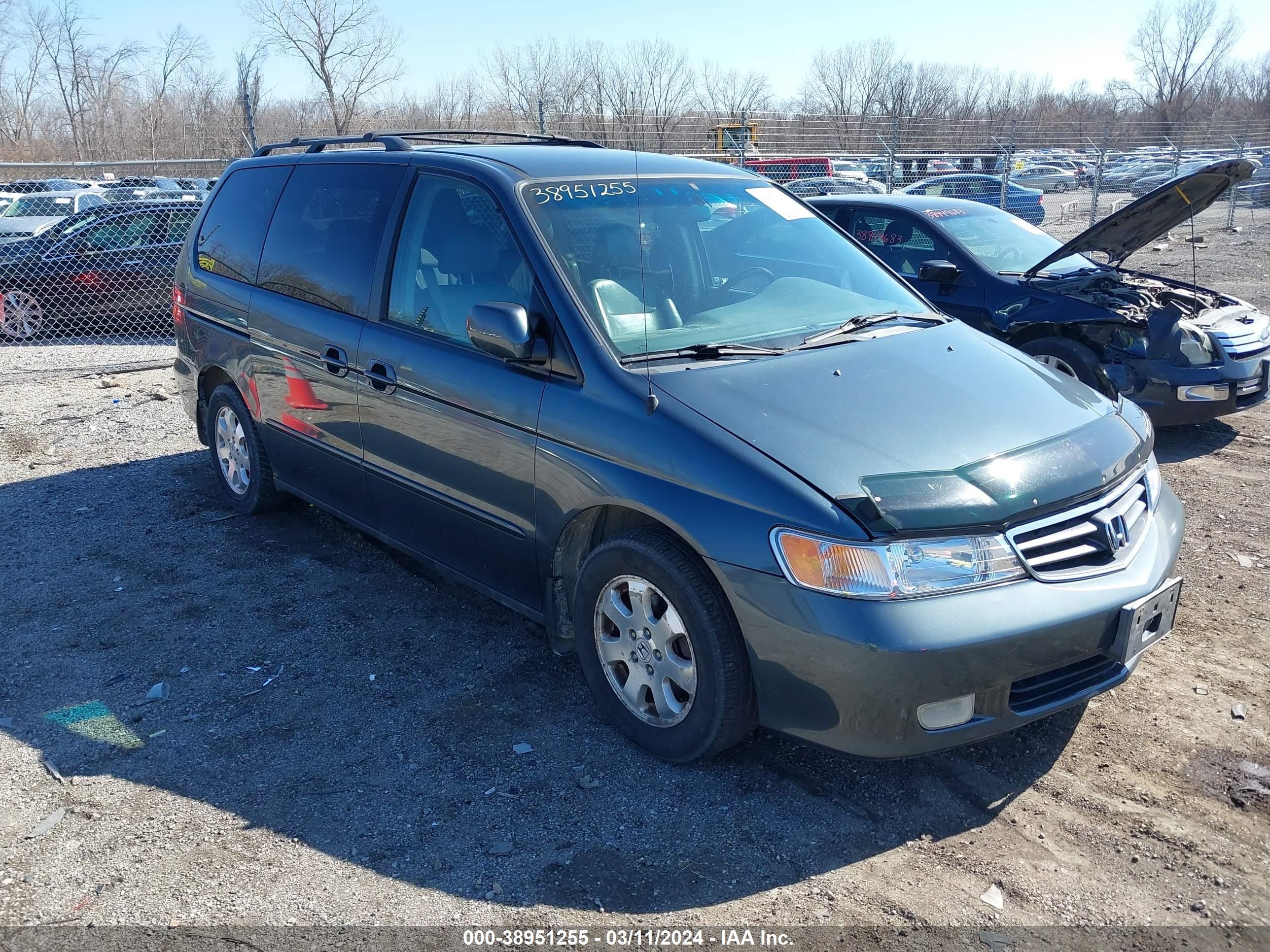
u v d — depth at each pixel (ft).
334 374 14.01
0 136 132.57
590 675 11.14
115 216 38.60
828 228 14.70
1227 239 63.57
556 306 11.12
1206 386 21.16
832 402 10.21
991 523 9.06
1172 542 10.65
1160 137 87.81
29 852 9.27
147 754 10.89
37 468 21.15
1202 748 10.68
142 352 35.04
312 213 15.14
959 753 10.72
